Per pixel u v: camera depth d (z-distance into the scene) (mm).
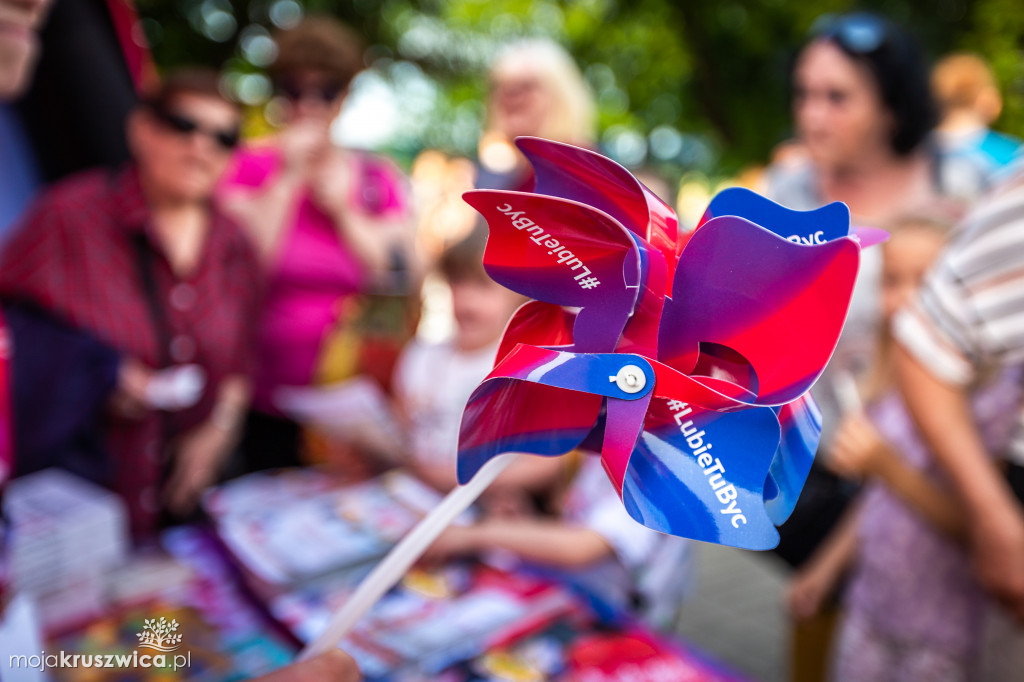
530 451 666
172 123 1613
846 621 1381
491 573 1280
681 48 7703
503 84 2281
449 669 1021
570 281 641
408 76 7855
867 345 1655
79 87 2270
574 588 1239
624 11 7855
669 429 598
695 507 561
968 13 6188
